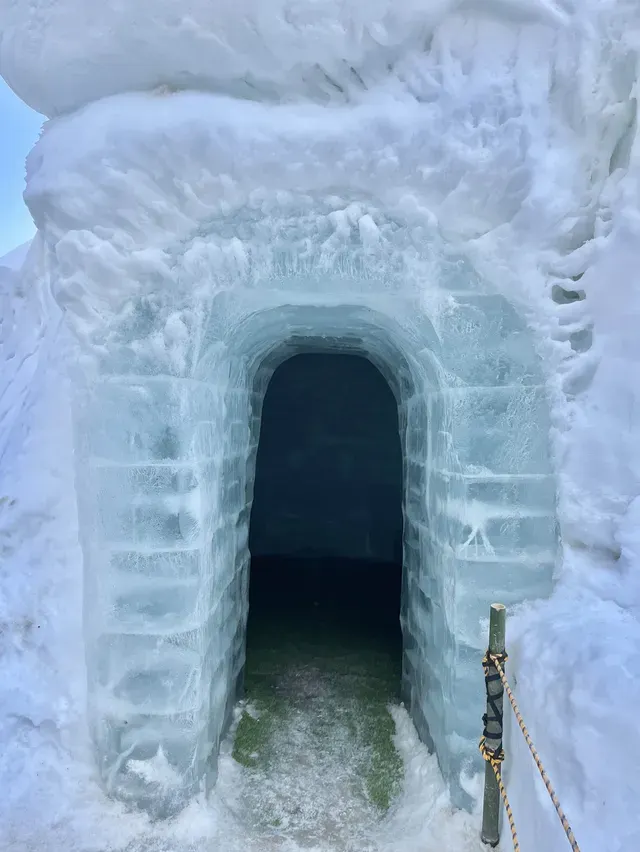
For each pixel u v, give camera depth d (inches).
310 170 89.7
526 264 92.7
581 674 76.7
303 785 113.3
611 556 90.8
